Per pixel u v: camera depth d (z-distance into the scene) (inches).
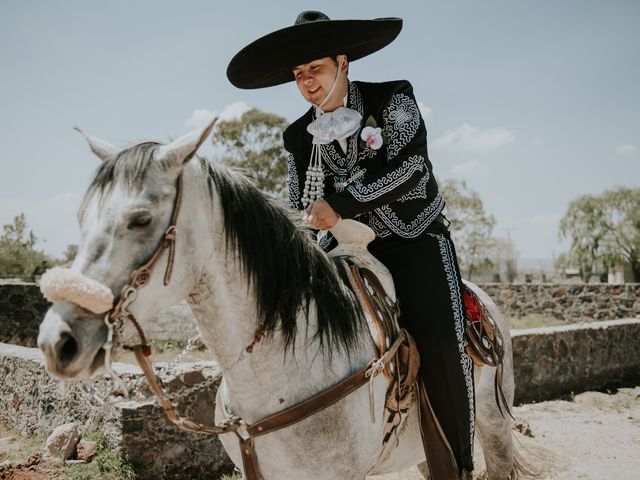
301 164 103.0
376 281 89.3
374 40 95.8
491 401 113.6
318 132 92.2
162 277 62.4
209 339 75.4
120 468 154.5
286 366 76.0
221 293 72.1
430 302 91.8
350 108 94.4
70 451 162.9
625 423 252.7
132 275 59.3
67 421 184.1
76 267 57.9
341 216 81.7
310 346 77.7
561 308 626.5
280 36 88.2
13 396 213.3
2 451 180.5
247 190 75.0
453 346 92.2
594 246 1094.4
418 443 100.5
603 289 605.6
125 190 60.4
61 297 56.4
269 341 75.2
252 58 93.0
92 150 69.3
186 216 65.3
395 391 87.5
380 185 83.8
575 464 199.3
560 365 300.2
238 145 1114.1
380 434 84.2
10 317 393.4
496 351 111.7
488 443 117.5
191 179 67.4
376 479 171.6
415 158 87.7
